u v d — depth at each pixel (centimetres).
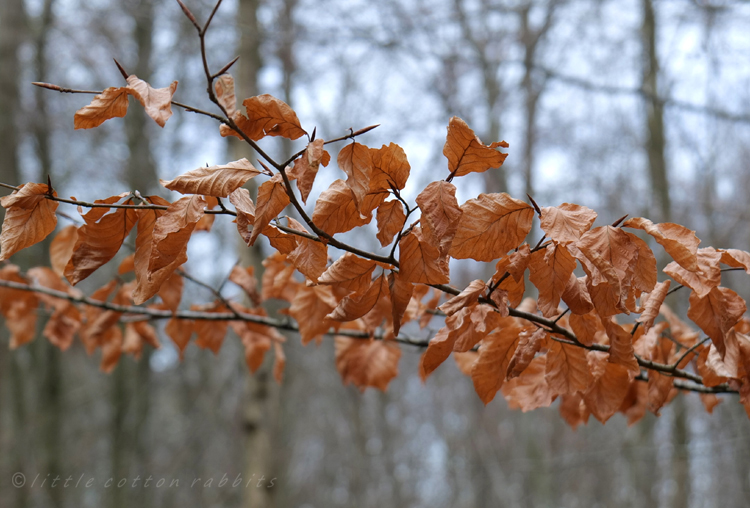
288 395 1111
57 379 883
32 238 125
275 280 248
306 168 114
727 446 733
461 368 244
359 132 118
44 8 844
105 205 125
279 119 123
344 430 1562
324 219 125
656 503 1217
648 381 198
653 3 770
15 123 677
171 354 1283
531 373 185
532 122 944
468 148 124
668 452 778
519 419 1180
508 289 140
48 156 880
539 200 937
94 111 114
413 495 1802
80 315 281
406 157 123
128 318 266
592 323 148
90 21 802
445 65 726
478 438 1449
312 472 1970
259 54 547
